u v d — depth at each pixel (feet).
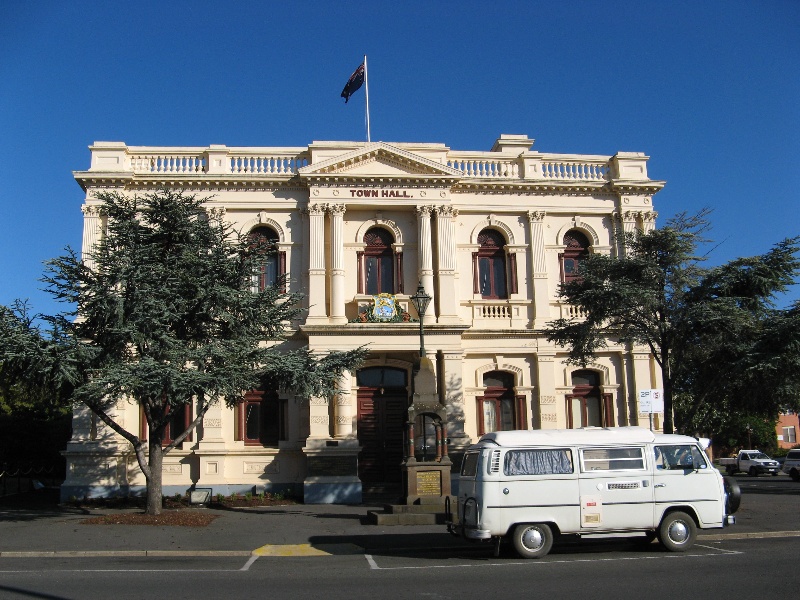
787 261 72.74
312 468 87.51
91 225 92.94
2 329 63.87
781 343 72.18
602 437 48.75
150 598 34.81
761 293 73.36
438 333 91.97
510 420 97.50
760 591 34.83
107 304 66.08
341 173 95.35
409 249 98.02
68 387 72.38
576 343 80.64
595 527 47.29
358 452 88.38
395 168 96.89
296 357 73.31
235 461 90.53
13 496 97.40
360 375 96.22
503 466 47.32
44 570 44.27
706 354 76.43
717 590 35.24
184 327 72.28
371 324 90.58
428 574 41.39
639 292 72.23
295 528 63.57
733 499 57.36
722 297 73.10
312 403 89.20
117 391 64.13
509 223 100.73
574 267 101.86
